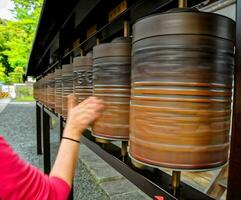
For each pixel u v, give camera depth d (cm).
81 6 124
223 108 50
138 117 54
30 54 352
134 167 71
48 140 337
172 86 48
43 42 257
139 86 54
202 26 47
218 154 50
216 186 165
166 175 67
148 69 51
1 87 2298
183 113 48
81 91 100
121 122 73
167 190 59
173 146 48
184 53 47
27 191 57
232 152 43
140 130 53
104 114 74
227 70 51
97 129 76
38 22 188
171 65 48
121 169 78
